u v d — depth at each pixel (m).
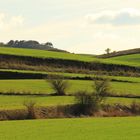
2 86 137.75
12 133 71.88
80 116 106.88
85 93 112.94
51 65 199.00
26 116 99.56
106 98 119.81
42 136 68.81
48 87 139.75
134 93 137.75
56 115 104.06
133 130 75.88
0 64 184.25
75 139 65.94
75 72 186.88
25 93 128.38
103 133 72.38
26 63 195.88
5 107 102.44
